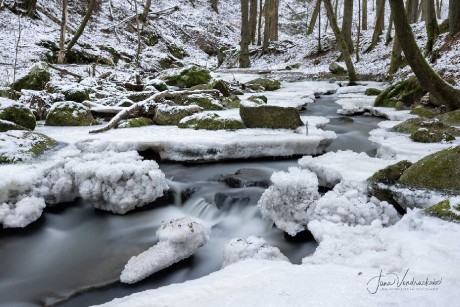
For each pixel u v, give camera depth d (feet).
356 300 6.60
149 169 16.96
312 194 14.14
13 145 17.85
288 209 14.07
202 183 18.63
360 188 14.25
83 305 11.08
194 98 32.35
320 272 8.13
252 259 10.02
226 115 29.01
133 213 16.29
